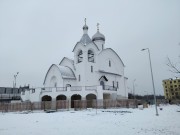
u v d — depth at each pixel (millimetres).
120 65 54844
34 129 12711
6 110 39375
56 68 46500
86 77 44875
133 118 18812
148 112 26938
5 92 80125
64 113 27812
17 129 12797
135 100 41656
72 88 39844
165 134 10422
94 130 11953
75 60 48188
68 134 10789
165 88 100188
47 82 48594
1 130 12414
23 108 38250
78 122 16188
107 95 44812
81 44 46906
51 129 12594
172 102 66562
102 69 49281
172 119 17391
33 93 41562
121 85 53344
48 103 38031
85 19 52125
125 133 10828
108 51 52000
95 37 54250
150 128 12477
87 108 37406
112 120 17266
